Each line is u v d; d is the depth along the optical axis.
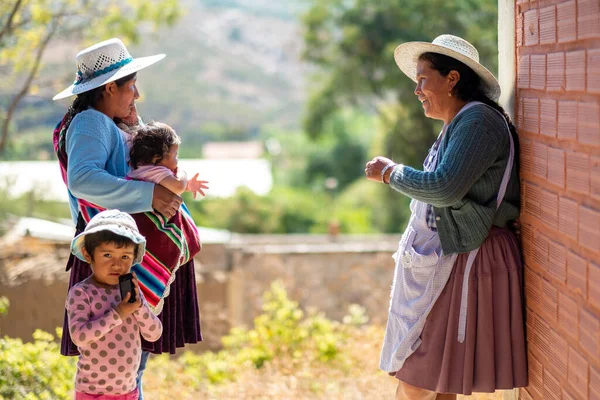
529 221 4.19
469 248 4.21
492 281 4.25
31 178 23.53
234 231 31.73
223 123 80.31
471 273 4.23
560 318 3.73
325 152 46.22
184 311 4.58
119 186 4.01
